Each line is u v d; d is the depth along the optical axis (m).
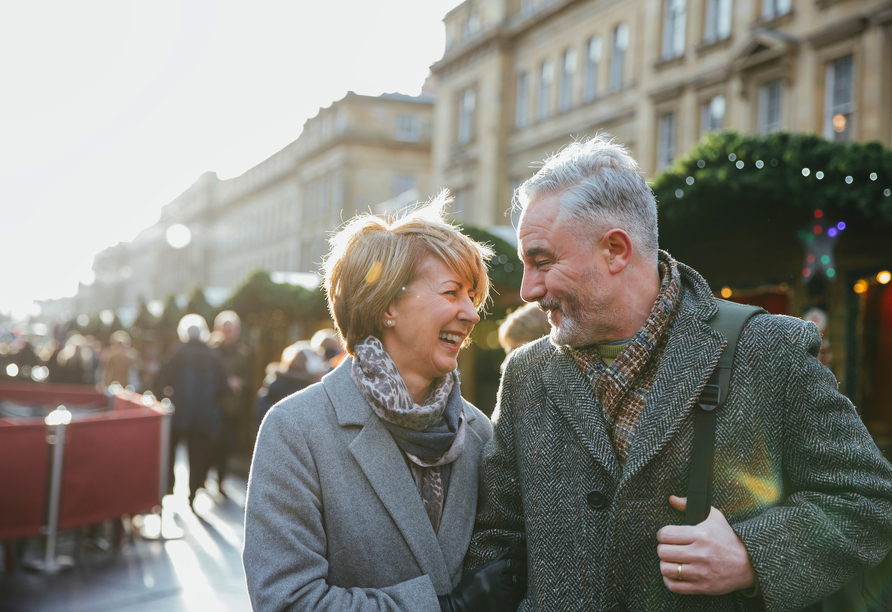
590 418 1.65
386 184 46.03
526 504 1.72
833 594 1.62
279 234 56.78
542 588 1.64
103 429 6.17
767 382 1.54
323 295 11.81
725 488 1.51
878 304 10.77
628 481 1.55
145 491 6.69
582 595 1.60
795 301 9.94
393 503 1.72
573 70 24.86
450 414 1.85
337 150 46.75
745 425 1.52
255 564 1.64
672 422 1.54
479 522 1.88
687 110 19.95
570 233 1.63
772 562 1.42
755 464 1.51
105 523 7.29
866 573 1.62
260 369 13.65
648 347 1.62
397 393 1.74
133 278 97.12
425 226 1.82
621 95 22.47
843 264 9.94
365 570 1.70
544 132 26.00
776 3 17.55
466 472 1.90
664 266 1.75
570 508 1.65
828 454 1.49
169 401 8.01
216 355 8.12
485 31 28.23
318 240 49.47
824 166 5.55
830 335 10.41
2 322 64.19
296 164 52.56
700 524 1.45
